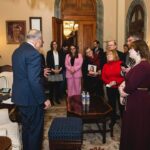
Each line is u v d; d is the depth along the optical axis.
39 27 7.78
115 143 3.95
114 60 4.53
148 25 5.47
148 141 2.65
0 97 3.84
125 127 2.74
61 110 5.91
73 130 3.24
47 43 7.84
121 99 2.93
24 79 3.03
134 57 2.66
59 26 7.62
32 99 3.06
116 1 7.87
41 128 3.20
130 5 6.77
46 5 7.74
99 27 8.00
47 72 5.86
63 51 6.99
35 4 7.72
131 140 2.70
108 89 4.59
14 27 7.73
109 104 4.58
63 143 3.24
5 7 7.68
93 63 6.25
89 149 3.73
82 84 6.52
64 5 7.99
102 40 8.02
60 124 3.43
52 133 3.22
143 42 2.65
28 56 2.95
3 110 3.31
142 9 5.82
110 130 4.20
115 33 8.00
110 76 4.54
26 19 7.74
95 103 4.49
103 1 7.92
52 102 6.48
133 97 2.66
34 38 3.08
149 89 2.63
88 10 8.07
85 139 4.13
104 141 3.94
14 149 2.78
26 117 3.12
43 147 3.79
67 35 8.11
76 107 4.21
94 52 6.48
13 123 3.21
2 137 2.29
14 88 3.11
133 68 2.63
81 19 8.08
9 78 4.54
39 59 2.99
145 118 2.62
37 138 3.17
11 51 7.79
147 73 2.55
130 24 6.75
